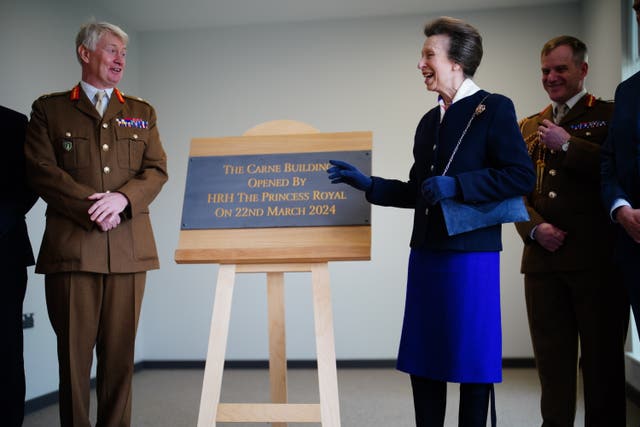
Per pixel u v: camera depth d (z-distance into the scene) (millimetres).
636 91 1987
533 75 5133
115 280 2492
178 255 2291
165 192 5441
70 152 2490
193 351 5375
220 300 2252
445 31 1960
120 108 2602
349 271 5266
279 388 2455
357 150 2357
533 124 2662
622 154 1984
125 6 4980
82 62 2574
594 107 2475
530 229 2449
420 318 1932
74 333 2428
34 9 4176
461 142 1907
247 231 2289
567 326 2449
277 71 5402
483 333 1854
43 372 4102
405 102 5262
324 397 2119
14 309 2572
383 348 5211
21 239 2631
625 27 4016
